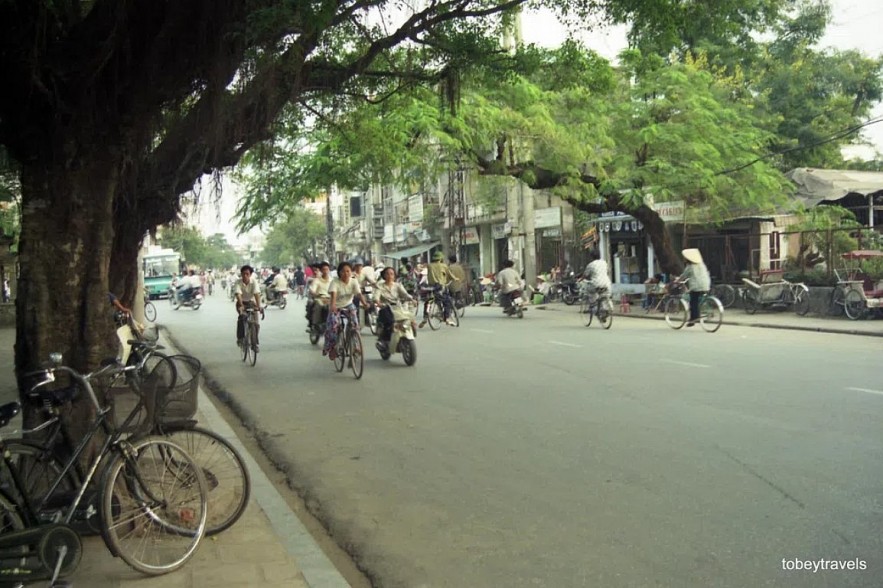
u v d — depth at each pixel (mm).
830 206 23453
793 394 9242
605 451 6961
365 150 13055
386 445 7641
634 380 10703
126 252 8266
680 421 8016
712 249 25766
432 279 20250
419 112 18281
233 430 8859
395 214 54344
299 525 5301
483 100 20406
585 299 21000
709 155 21484
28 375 4531
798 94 29219
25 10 4832
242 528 5227
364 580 4598
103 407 4688
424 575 4480
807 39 28734
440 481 6328
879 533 4785
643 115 22047
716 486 5809
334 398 10398
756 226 24656
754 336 16188
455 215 42094
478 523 5285
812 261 21266
